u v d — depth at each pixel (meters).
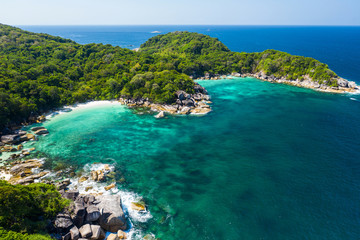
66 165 50.25
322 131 69.81
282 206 39.62
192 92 98.31
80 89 97.50
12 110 67.19
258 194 42.59
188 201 40.78
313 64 130.62
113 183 44.66
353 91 114.31
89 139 63.56
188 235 33.88
